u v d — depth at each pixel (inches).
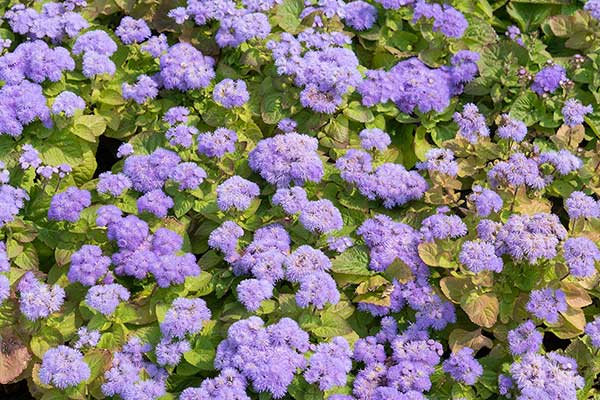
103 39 36.8
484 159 36.4
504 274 33.9
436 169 35.5
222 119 36.7
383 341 33.2
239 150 35.9
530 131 38.0
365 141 35.9
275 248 33.5
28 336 32.6
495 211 34.5
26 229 34.0
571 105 37.0
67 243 34.1
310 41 37.7
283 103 36.8
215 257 34.1
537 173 35.3
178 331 32.0
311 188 35.5
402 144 37.7
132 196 35.0
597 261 34.2
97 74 36.5
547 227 33.5
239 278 33.8
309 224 33.7
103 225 33.5
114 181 34.4
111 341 32.5
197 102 37.0
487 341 33.0
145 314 32.9
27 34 37.6
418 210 35.5
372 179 35.2
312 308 32.9
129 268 33.0
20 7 37.4
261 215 34.9
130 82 37.4
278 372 31.3
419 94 37.2
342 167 35.4
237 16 37.7
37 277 33.5
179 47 37.0
